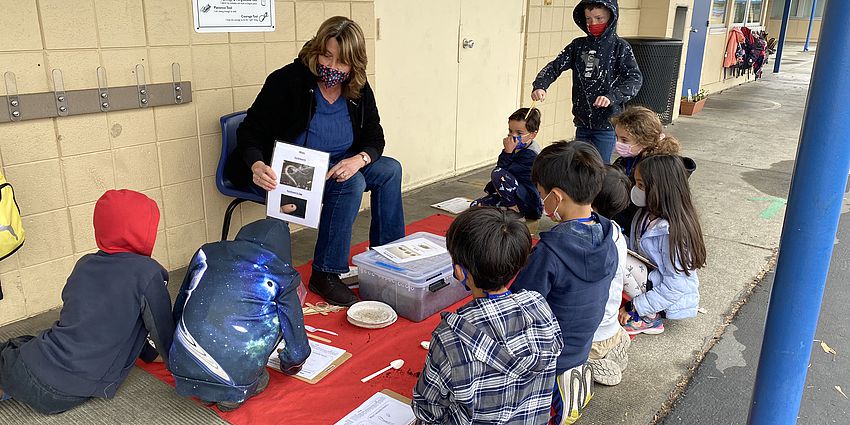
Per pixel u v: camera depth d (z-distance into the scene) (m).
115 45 2.95
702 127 8.09
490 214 1.74
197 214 3.51
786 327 1.59
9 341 2.23
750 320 3.06
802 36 24.42
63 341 2.10
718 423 2.29
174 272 3.43
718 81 11.34
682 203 2.67
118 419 2.19
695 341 2.86
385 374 2.47
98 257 2.14
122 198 2.11
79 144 2.93
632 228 2.89
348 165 3.01
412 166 5.09
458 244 1.72
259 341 2.12
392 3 4.47
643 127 3.21
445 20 5.02
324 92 3.13
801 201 1.49
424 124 5.09
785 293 1.57
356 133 3.25
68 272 3.04
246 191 3.31
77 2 2.79
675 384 2.52
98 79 2.92
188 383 2.15
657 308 2.79
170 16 3.13
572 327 2.04
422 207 4.64
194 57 3.28
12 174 2.74
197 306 2.08
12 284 2.86
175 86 3.21
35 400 2.13
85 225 3.04
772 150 6.81
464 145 5.64
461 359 1.65
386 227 3.37
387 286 2.95
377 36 4.41
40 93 2.74
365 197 4.55
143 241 2.13
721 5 10.56
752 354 2.76
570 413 2.16
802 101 10.41
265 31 3.57
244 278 2.10
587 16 4.06
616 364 2.51
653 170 2.66
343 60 2.93
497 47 5.71
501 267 1.67
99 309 2.10
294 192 2.89
